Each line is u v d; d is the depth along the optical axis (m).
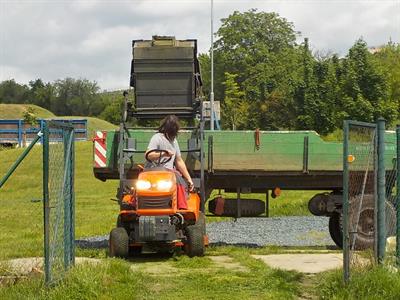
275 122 111.88
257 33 166.12
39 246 22.83
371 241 17.70
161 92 24.81
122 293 13.52
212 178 23.97
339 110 94.75
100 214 39.06
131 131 22.84
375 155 15.22
